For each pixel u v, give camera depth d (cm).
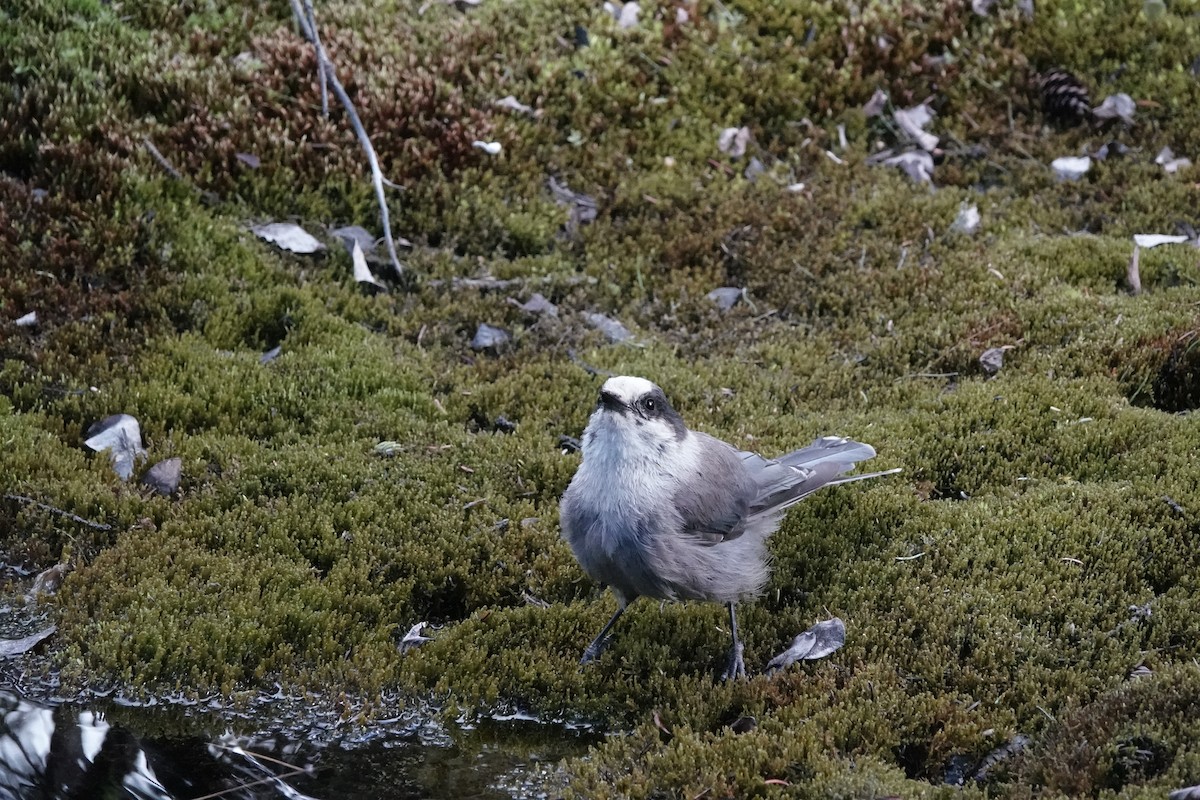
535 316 1202
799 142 1414
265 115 1310
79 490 939
